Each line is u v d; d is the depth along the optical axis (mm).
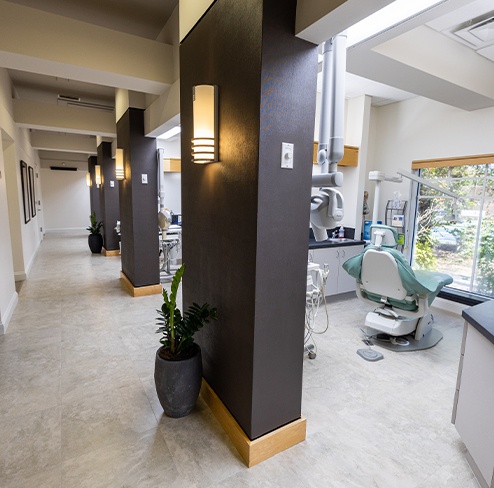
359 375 2535
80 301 4141
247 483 1550
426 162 4297
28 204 6305
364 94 4383
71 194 11586
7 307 3488
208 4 1847
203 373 2230
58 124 5117
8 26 2338
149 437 1825
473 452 1591
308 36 1455
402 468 1654
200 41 1969
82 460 1656
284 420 1763
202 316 1903
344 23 1337
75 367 2562
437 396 2279
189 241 2320
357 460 1701
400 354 2898
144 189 4266
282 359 1693
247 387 1652
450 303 4000
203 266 2107
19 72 4320
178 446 1765
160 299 4250
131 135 4090
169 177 6129
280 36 1411
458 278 4188
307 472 1620
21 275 5113
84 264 6328
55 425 1905
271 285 1579
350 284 4555
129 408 2074
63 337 3100
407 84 2857
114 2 2795
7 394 2199
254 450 1646
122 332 3230
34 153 8297
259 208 1476
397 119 4641
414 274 2850
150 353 2812
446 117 4082
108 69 2713
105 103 5598
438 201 4328
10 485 1507
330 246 4258
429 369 2645
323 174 1902
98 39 2650
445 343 3146
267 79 1400
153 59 2896
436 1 1669
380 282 2887
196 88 1729
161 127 3572
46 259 6789
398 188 4688
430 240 4461
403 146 4590
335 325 3547
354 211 4711
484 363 1519
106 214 7180
